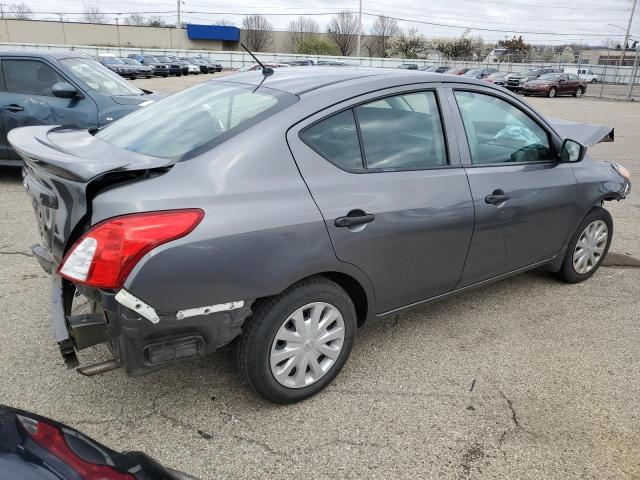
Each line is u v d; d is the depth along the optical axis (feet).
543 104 84.79
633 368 10.67
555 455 8.23
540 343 11.50
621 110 76.69
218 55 199.21
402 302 10.28
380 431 8.62
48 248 8.60
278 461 7.93
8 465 4.38
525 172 11.82
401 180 9.61
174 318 7.46
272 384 8.72
